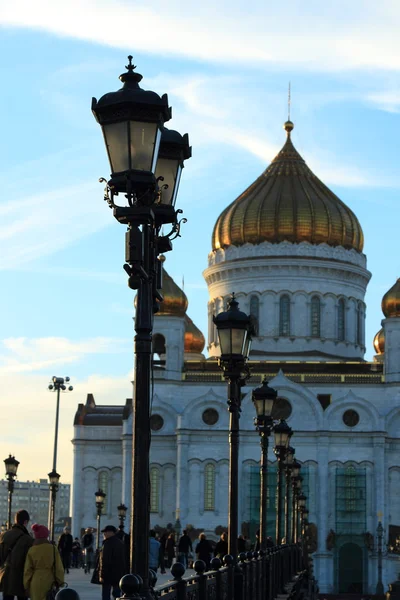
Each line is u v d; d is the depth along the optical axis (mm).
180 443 131750
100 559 36750
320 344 141375
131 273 22469
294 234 142250
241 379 38500
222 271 144625
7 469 73938
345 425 132000
